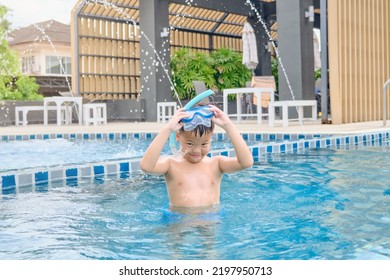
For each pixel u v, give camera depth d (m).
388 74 9.62
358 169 3.66
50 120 12.60
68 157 5.27
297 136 6.47
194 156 2.40
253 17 15.04
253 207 2.42
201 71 13.81
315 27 16.11
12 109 11.98
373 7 9.16
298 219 2.17
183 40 14.98
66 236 2.00
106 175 3.74
